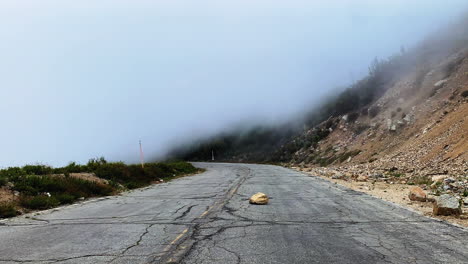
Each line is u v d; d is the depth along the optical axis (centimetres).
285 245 602
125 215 962
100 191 1549
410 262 499
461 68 3556
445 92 3425
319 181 2033
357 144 4209
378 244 602
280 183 1930
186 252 563
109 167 2062
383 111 4425
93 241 654
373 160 3262
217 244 614
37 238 689
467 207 977
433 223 775
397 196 1271
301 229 736
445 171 1850
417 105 3697
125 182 1998
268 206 1073
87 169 2009
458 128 2362
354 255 536
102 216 955
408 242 612
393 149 3256
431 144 2555
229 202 1180
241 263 501
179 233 711
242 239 650
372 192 1424
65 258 543
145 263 509
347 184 1811
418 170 2173
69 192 1380
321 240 636
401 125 3581
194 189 1719
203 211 998
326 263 498
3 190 1202
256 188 1669
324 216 886
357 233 689
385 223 782
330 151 4788
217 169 4381
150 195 1501
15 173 1455
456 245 588
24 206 1110
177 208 1073
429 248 571
